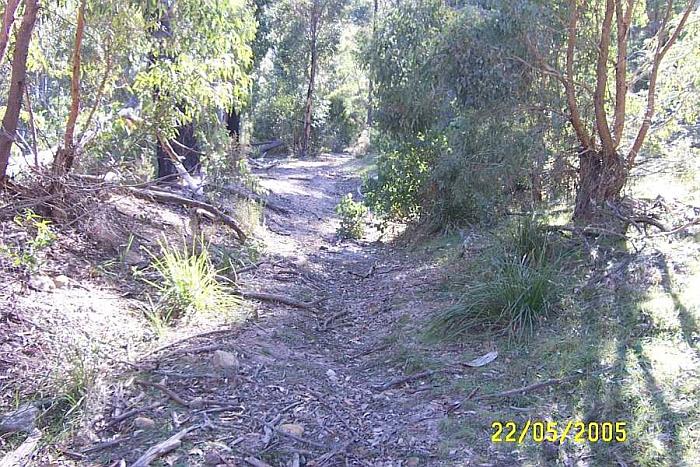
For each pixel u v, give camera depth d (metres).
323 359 5.74
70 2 7.78
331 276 9.06
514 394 4.60
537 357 5.11
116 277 6.69
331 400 4.76
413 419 4.47
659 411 3.97
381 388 5.07
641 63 10.05
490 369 5.09
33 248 6.10
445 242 9.80
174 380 4.79
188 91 8.31
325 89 37.75
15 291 5.59
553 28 8.34
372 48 10.30
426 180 10.59
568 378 4.61
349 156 32.81
